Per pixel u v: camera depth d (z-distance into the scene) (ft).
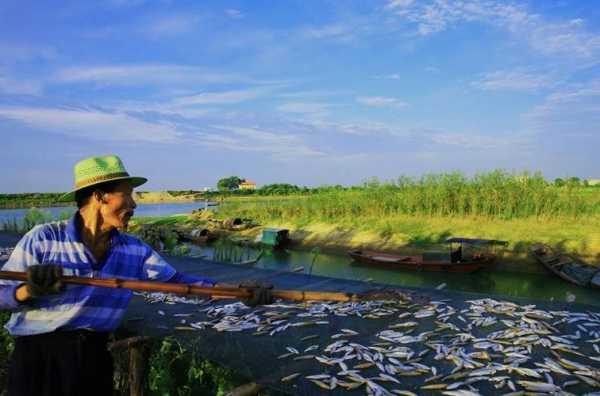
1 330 17.21
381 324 15.39
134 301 19.29
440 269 47.96
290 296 9.50
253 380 11.55
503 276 46.57
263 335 14.57
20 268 7.64
